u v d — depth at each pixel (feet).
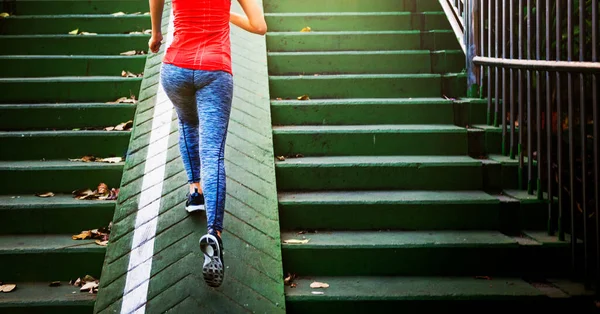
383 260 11.85
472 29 16.30
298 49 19.02
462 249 11.88
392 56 18.06
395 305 10.79
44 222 12.59
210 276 9.72
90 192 13.35
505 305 10.88
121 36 18.66
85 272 11.64
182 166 13.24
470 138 14.85
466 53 16.66
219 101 10.59
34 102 16.33
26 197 13.23
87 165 13.69
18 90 16.28
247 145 13.91
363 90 16.99
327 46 19.02
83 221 12.63
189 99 11.07
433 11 20.65
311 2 20.77
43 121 15.43
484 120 15.93
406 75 17.07
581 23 11.05
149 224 11.75
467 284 11.43
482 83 16.17
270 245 11.51
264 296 10.49
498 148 14.93
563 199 12.87
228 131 14.20
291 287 11.14
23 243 11.94
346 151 14.78
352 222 12.85
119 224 11.77
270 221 12.02
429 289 11.13
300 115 15.81
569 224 13.57
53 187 13.58
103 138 14.58
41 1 20.58
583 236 12.35
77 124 15.49
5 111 15.31
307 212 12.78
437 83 17.02
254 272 10.92
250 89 15.90
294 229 12.79
